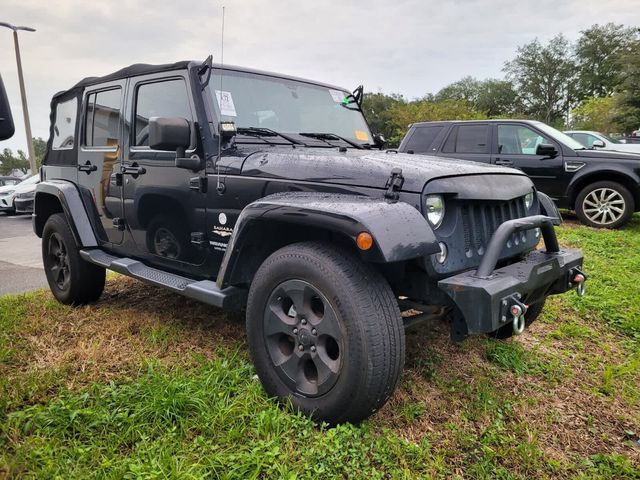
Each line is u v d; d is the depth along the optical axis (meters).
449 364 3.16
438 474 2.13
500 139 8.31
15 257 7.74
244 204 2.82
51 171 4.66
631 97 31.47
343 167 2.55
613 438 2.54
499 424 2.53
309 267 2.30
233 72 3.33
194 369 2.89
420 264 2.31
